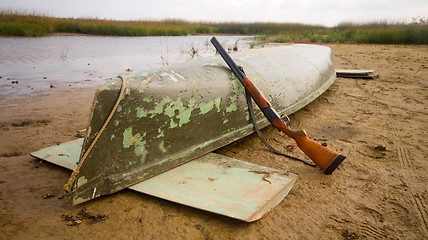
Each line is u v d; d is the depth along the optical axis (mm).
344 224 1935
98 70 7391
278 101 3480
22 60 8516
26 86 5566
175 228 1855
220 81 2822
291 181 2277
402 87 5566
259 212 1901
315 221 1954
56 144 3094
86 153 1964
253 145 3145
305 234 1833
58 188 2289
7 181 2377
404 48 12078
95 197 2051
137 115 2166
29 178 2430
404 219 1989
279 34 23484
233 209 1908
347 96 5039
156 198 2135
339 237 1817
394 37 14633
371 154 2914
